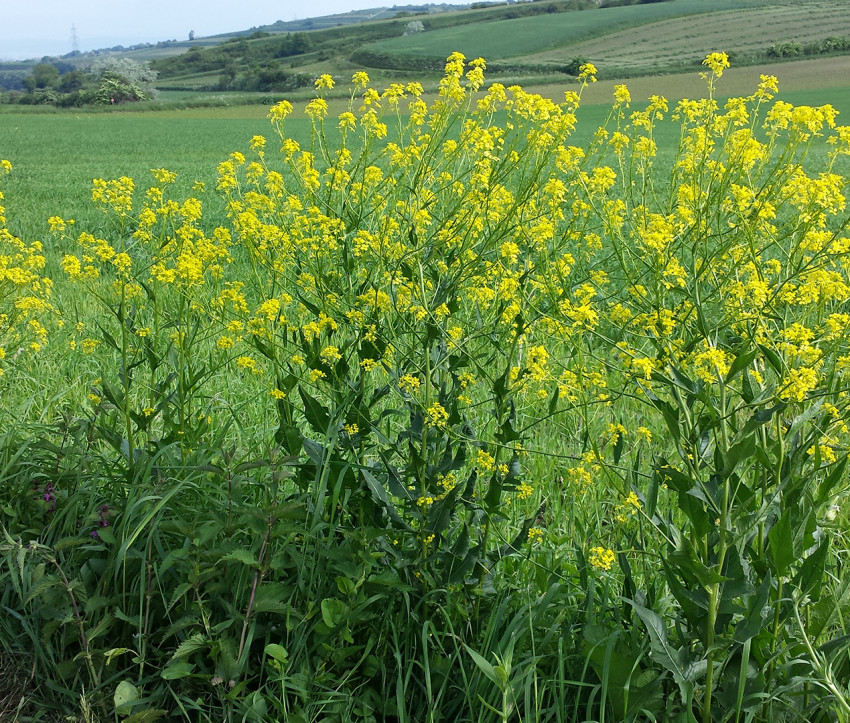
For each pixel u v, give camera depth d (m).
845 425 2.40
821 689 2.26
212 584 2.58
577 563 2.91
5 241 4.21
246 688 2.58
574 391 2.60
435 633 2.51
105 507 3.06
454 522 2.85
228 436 3.86
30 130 49.09
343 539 2.84
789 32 83.81
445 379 2.70
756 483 2.40
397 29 123.31
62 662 2.59
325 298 2.76
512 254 2.68
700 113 2.87
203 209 12.35
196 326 3.04
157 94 103.25
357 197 2.96
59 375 4.66
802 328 2.17
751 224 2.28
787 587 2.27
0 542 2.77
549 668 2.56
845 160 22.59
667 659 2.17
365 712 2.45
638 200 2.92
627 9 109.25
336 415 2.70
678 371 2.19
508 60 84.81
